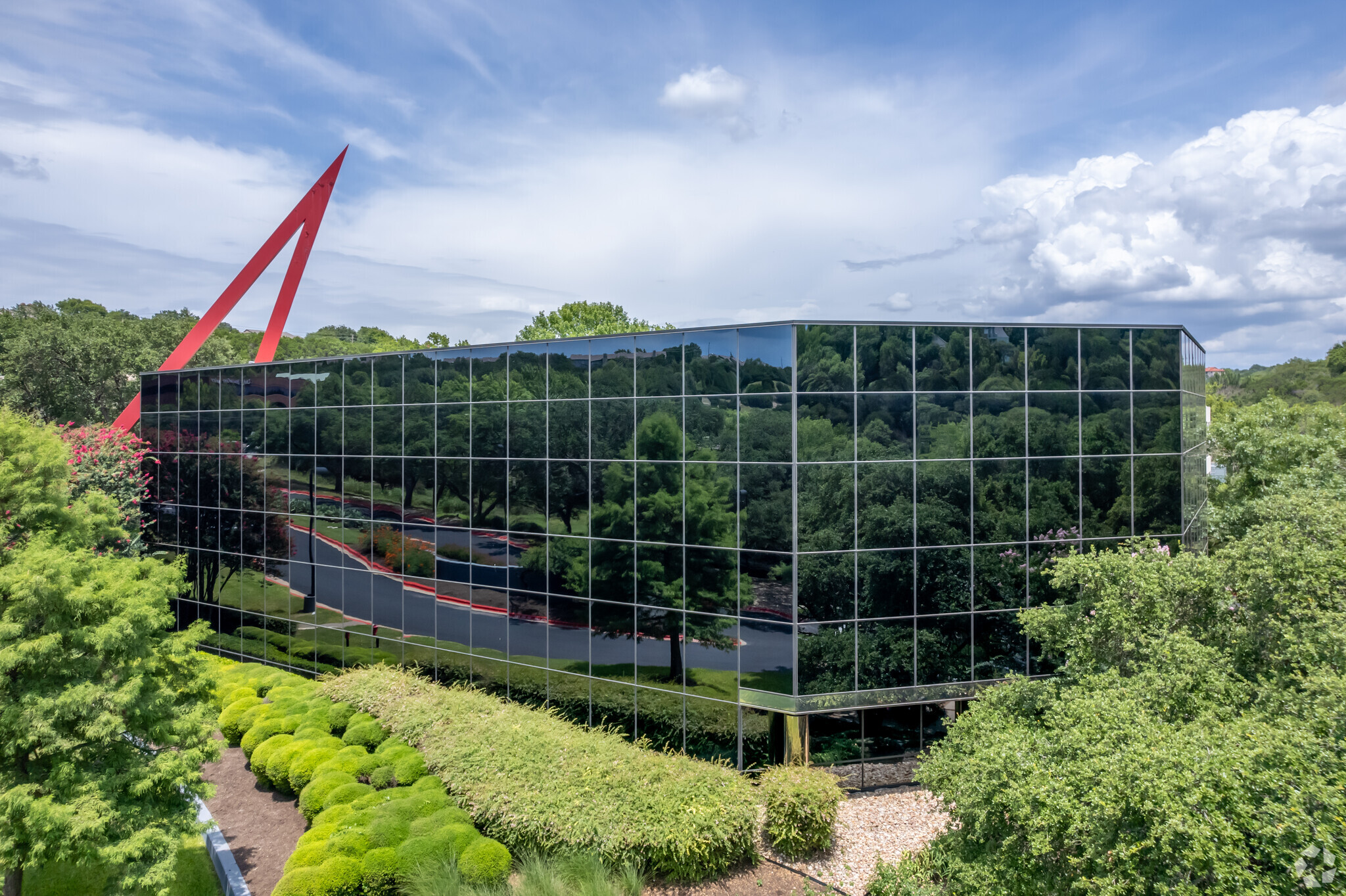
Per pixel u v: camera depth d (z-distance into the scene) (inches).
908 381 783.7
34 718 537.6
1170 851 359.6
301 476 1126.4
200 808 764.6
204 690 677.3
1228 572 575.2
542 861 614.9
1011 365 812.0
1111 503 844.0
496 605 951.6
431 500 1002.1
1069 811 401.1
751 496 783.7
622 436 860.6
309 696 955.3
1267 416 1227.2
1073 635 616.4
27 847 535.8
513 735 762.2
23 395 2204.7
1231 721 464.4
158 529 1307.8
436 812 661.3
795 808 655.1
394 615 1039.0
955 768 542.6
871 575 776.3
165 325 2662.4
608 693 873.5
